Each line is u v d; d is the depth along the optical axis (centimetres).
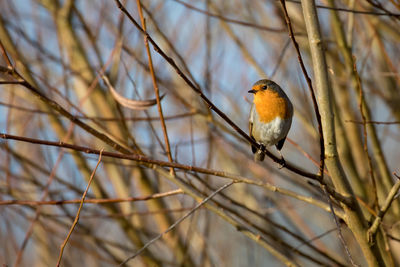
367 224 732
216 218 1237
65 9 1162
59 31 1071
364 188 997
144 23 753
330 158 716
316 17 696
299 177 1206
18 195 1067
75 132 1138
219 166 1252
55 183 1103
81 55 1162
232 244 1310
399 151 1638
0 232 1100
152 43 606
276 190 747
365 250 732
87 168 1120
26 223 1147
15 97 1149
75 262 1190
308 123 1091
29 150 1148
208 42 1072
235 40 1146
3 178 1088
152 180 1199
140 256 1119
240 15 1238
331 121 709
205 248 1058
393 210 1008
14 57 976
